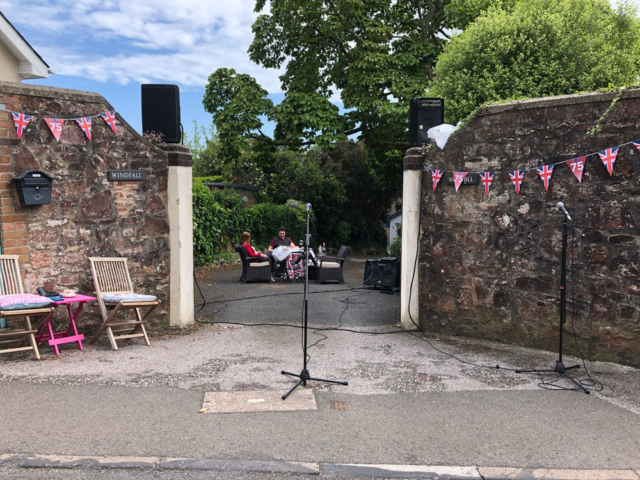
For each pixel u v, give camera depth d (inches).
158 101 261.3
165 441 131.6
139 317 238.8
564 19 325.7
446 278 256.5
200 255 590.9
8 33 330.3
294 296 382.3
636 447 134.1
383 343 241.8
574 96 209.8
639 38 359.9
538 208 223.1
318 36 649.0
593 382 184.1
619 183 198.8
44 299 198.1
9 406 150.8
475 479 118.3
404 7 649.0
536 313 226.1
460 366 204.8
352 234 1140.5
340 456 127.2
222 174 990.4
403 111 534.9
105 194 239.9
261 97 637.9
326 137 574.9
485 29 339.6
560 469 122.6
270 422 146.3
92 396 161.5
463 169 248.1
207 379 182.5
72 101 229.8
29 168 216.5
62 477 113.0
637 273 195.8
